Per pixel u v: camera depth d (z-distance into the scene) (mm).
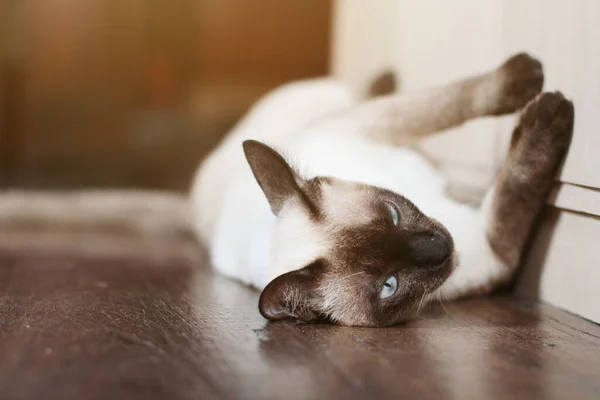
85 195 1129
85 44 1398
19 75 1382
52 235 959
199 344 536
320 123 759
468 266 667
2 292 660
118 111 1410
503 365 513
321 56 1402
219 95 1407
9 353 512
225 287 706
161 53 1417
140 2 1399
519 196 662
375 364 509
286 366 502
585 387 484
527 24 670
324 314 608
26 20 1376
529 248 688
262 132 865
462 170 756
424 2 817
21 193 1136
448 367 507
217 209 818
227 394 463
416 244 607
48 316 589
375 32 942
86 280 716
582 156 614
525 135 648
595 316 613
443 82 787
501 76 669
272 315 587
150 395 459
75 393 460
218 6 1398
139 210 1061
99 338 542
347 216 629
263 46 1401
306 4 1387
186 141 1399
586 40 607
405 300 612
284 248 637
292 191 643
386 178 693
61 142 1395
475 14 733
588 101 607
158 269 780
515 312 641
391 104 736
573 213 641
